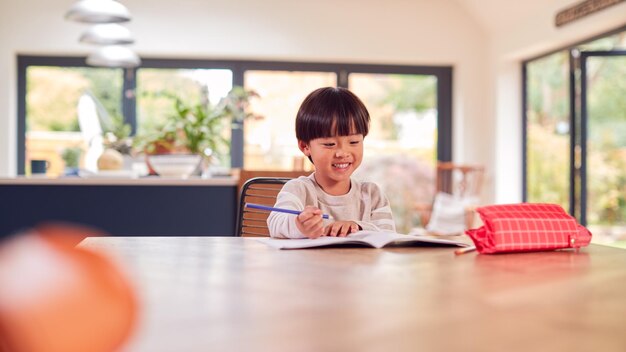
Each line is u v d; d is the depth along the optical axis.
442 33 6.42
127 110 6.34
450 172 6.56
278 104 6.47
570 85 5.19
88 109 4.83
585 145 5.05
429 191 6.62
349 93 1.49
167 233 2.92
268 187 2.10
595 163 5.02
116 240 1.24
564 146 5.38
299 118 1.50
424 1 6.40
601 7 4.52
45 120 6.31
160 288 0.70
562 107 5.41
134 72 6.34
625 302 0.64
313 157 1.49
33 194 2.89
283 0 6.27
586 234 1.12
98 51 4.94
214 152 3.45
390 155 6.62
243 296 0.66
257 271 0.84
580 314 0.58
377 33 6.37
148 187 2.92
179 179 2.92
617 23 4.57
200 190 2.93
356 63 6.54
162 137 3.29
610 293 0.70
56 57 6.25
